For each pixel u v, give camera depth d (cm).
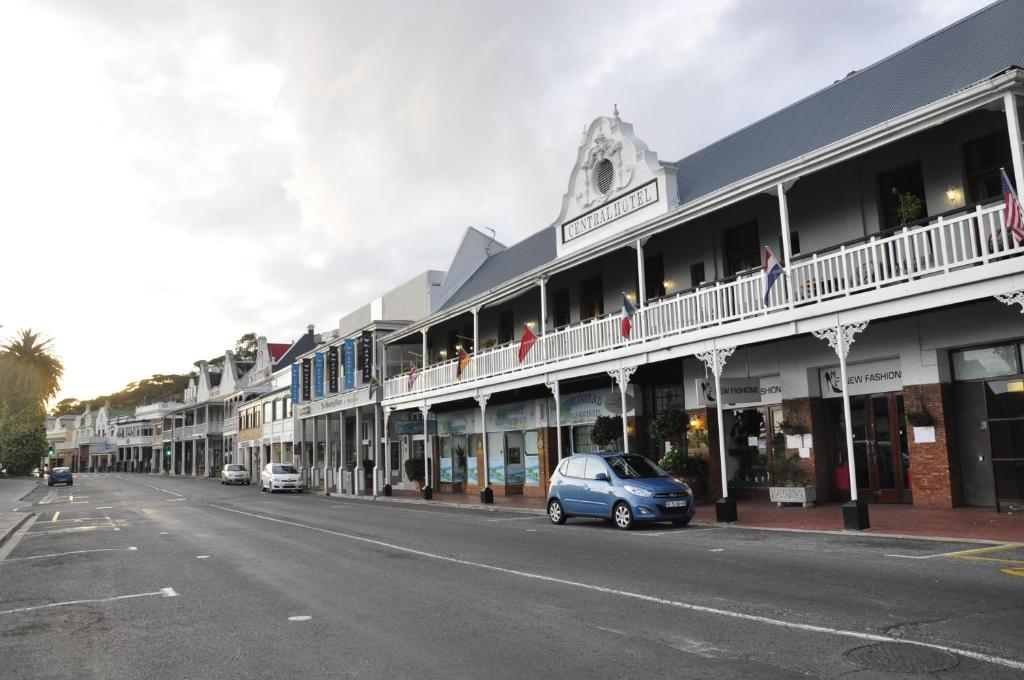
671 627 681
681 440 2159
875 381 1698
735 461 2044
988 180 1453
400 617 770
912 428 1577
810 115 1873
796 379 1841
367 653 637
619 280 2444
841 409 1786
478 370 2669
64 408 16912
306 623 760
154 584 1043
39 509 3022
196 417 8488
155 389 15788
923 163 1559
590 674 554
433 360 3697
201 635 728
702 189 2005
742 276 1823
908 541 1149
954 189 1497
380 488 3488
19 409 6681
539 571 1027
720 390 1770
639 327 1928
